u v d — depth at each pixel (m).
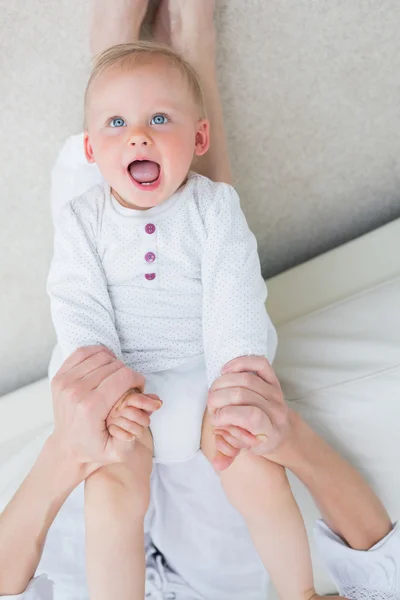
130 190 0.83
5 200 1.17
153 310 0.88
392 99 1.19
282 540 0.84
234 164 1.21
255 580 1.02
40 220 1.21
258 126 1.18
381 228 1.23
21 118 1.12
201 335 0.90
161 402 0.78
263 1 1.10
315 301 1.17
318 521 0.96
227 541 0.99
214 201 0.89
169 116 0.83
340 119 1.20
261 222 1.28
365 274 1.18
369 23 1.13
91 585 0.81
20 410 1.16
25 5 1.05
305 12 1.11
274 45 1.13
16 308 1.26
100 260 0.88
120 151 0.82
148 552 1.02
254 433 0.77
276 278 1.23
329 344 1.06
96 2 1.03
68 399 0.78
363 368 1.02
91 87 0.85
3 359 1.30
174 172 0.83
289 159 1.22
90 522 0.81
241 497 0.84
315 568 1.03
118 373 0.79
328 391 1.02
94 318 0.86
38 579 0.88
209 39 1.05
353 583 0.94
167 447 0.87
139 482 0.83
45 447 0.85
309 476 0.88
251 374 0.80
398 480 0.98
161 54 0.85
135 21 1.03
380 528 0.91
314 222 1.29
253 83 1.15
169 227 0.87
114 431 0.77
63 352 0.87
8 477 1.06
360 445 0.99
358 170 1.25
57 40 1.08
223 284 0.85
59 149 1.15
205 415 0.87
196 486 0.95
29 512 0.84
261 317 0.85
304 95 1.17
